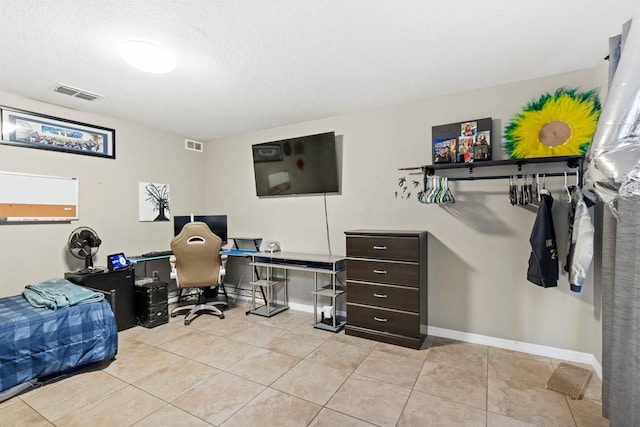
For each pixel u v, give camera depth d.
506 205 2.78
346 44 2.11
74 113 3.35
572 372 2.30
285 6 1.70
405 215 3.25
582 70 2.49
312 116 3.65
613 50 1.75
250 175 4.36
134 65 2.18
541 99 2.58
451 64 2.41
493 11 1.76
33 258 3.04
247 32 1.95
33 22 1.81
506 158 2.74
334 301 3.21
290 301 4.01
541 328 2.65
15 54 2.19
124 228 3.79
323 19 1.83
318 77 2.62
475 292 2.91
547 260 2.39
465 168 2.95
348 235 3.09
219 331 3.22
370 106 3.34
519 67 2.46
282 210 4.08
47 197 3.13
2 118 2.85
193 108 3.36
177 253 3.37
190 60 2.30
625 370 1.51
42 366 2.20
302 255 3.66
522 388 2.15
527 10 1.75
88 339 2.43
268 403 2.00
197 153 4.73
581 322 2.51
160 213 4.19
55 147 3.19
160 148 4.21
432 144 3.05
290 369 2.43
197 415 1.89
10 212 2.89
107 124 3.63
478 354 2.67
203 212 4.81
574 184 2.53
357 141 3.51
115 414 1.90
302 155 3.78
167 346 2.86
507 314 2.78
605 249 1.84
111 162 3.66
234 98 3.08
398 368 2.43
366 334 3.00
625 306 1.51
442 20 1.85
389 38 2.04
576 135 2.42
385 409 1.93
